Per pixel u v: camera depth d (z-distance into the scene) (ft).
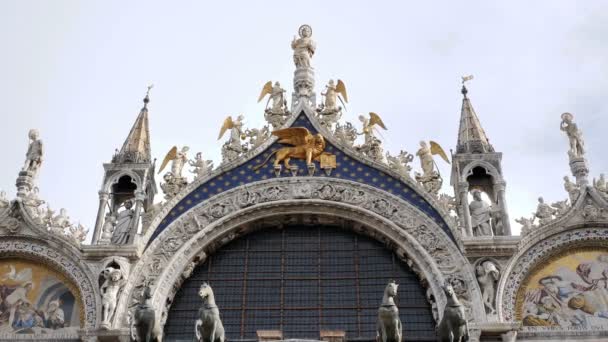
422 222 94.32
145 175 99.55
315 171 100.12
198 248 94.58
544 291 89.45
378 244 96.63
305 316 91.50
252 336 90.33
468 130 102.58
